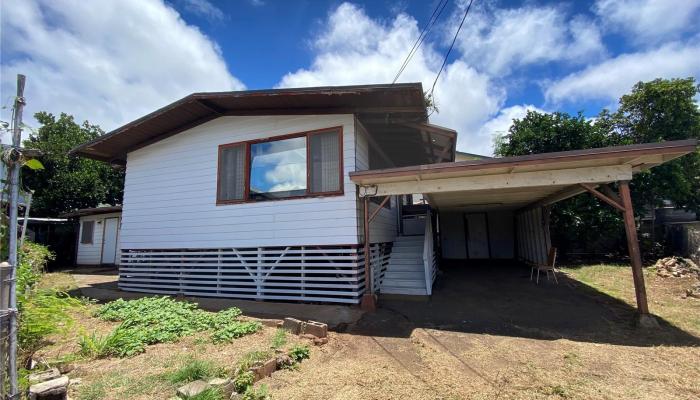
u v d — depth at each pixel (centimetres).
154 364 377
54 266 1563
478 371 383
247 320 567
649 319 522
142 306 611
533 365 397
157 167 926
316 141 762
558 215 1269
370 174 631
